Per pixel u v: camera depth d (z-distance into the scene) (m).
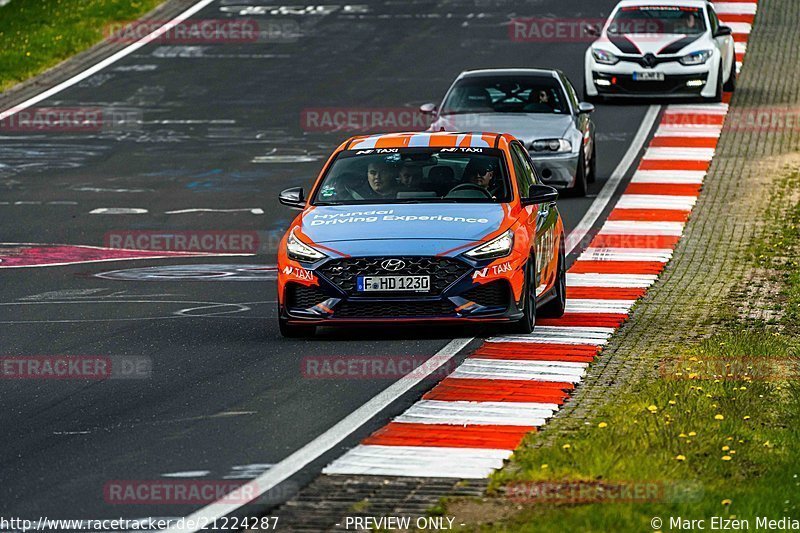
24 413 34.56
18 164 87.88
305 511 26.00
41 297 52.69
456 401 35.03
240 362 40.28
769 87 109.44
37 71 118.12
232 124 99.06
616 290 52.94
